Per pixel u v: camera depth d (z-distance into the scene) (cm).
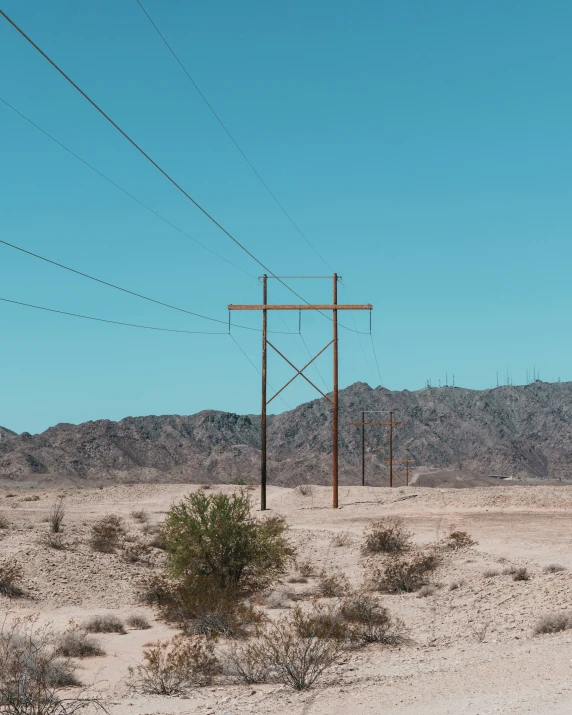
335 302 5350
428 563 3105
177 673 1555
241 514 2895
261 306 5406
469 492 5662
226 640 1973
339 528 4544
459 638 1916
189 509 2914
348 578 3142
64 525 4084
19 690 1305
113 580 2938
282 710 1184
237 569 2817
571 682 1210
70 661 1700
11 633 1758
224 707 1254
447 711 1059
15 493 8375
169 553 2877
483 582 2742
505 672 1347
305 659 1508
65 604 2577
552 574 2659
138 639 2055
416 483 19800
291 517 5112
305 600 2647
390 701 1184
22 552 3114
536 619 2012
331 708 1166
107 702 1354
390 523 4462
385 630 1994
